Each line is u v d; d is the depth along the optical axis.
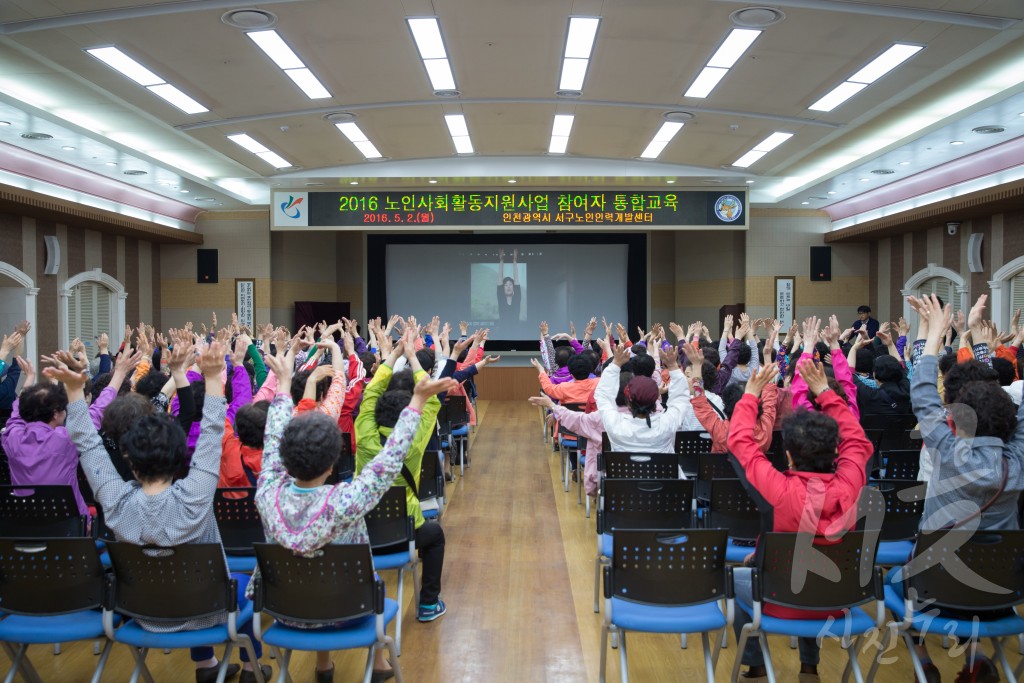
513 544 5.48
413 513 3.89
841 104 8.36
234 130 9.38
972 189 10.53
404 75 7.77
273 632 2.80
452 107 8.88
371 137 10.08
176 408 4.70
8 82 7.50
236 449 3.72
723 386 5.46
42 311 11.33
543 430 10.55
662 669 3.55
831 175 11.35
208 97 8.16
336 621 2.74
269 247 14.59
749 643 3.14
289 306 15.46
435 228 11.66
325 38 6.71
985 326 5.03
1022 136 9.02
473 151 11.09
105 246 12.86
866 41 6.60
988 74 7.36
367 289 16.41
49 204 10.12
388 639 2.79
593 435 5.20
